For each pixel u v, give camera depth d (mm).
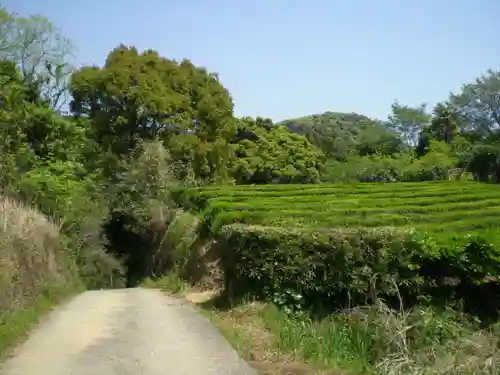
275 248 11953
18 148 24609
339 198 21312
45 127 29031
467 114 58875
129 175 31734
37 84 34438
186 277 20391
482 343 8484
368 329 9406
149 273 31172
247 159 47406
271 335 9156
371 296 11391
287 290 11703
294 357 7762
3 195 17281
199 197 23391
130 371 7309
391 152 64188
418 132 67750
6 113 24312
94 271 28219
